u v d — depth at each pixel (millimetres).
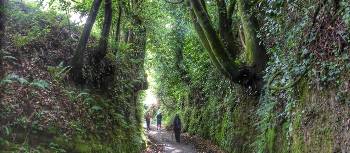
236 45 18734
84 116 10289
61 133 8898
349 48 8156
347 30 8266
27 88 9219
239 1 16438
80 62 11375
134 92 17297
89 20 11234
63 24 12758
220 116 20844
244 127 16438
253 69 15555
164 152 17172
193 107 29578
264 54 15297
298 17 11219
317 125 9180
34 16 12352
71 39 12672
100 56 12719
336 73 8539
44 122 8727
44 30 11555
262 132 13391
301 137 9891
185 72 31078
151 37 22484
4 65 9219
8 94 8547
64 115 9484
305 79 10422
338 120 8234
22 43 10414
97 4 11297
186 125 29922
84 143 9336
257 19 15906
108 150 10367
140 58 18578
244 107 17094
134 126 14758
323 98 9188
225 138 18656
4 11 7645
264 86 14375
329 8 9117
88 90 11500
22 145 7785
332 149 8188
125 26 17281
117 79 14312
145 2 17922
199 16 16250
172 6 21594
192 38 25922
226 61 15836
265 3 15281
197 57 25859
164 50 28031
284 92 11867
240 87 18078
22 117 8305
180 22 24562
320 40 9445
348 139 7664
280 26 12703
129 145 13008
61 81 10664
